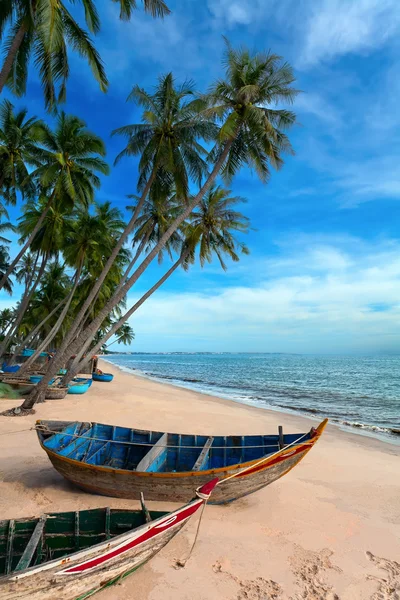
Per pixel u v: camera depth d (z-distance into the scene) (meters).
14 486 7.25
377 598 4.50
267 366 86.38
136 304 20.83
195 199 15.14
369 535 6.18
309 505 7.30
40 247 26.89
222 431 14.16
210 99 15.09
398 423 18.23
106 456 8.27
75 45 12.84
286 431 14.81
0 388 18.58
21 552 4.38
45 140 20.45
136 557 4.28
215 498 6.57
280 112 15.66
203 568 4.94
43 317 37.06
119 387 29.20
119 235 30.67
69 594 3.65
